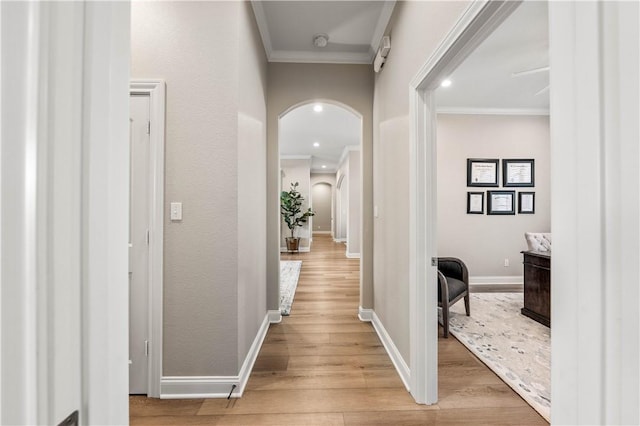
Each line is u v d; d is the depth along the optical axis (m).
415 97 1.78
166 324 1.81
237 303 1.83
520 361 2.20
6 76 0.29
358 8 2.40
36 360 0.30
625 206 0.35
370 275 3.08
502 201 4.71
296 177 8.64
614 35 0.36
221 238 1.83
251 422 1.58
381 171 2.69
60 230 0.33
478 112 4.64
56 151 0.32
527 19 2.39
